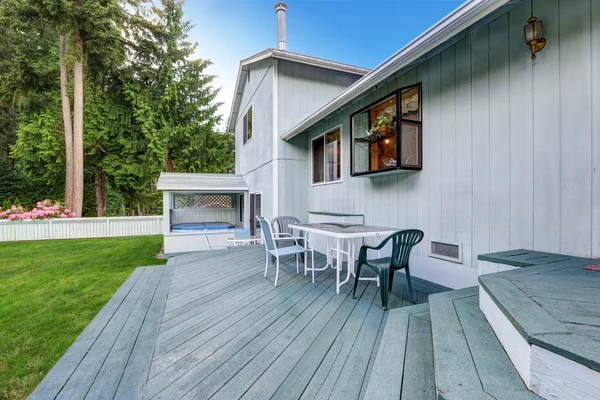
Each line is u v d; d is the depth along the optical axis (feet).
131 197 49.29
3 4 28.53
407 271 9.05
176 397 4.92
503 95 8.60
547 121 7.53
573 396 2.67
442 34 8.52
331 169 18.66
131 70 41.70
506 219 8.54
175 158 48.06
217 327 7.59
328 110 15.43
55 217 33.19
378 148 12.81
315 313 8.30
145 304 9.45
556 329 3.13
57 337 8.86
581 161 6.88
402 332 5.98
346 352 6.15
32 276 16.22
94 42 32.22
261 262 15.30
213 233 25.34
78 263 19.86
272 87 21.83
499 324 4.25
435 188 10.94
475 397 3.08
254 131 27.09
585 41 6.79
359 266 9.57
